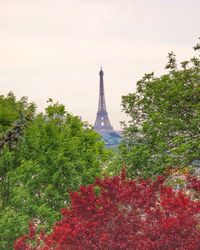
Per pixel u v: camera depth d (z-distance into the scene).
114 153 49.94
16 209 42.53
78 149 47.47
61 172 43.38
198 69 49.72
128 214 21.55
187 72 49.28
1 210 42.84
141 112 50.22
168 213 21.55
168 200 21.50
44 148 44.31
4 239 39.56
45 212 40.44
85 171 45.25
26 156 44.22
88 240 20.55
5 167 43.62
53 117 49.44
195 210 21.41
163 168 44.19
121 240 20.66
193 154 44.22
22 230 38.91
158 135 47.53
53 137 44.91
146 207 21.75
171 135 48.38
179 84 47.78
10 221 39.25
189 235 20.61
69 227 21.36
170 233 20.38
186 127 46.31
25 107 47.84
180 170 44.16
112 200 22.00
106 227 21.20
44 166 43.66
